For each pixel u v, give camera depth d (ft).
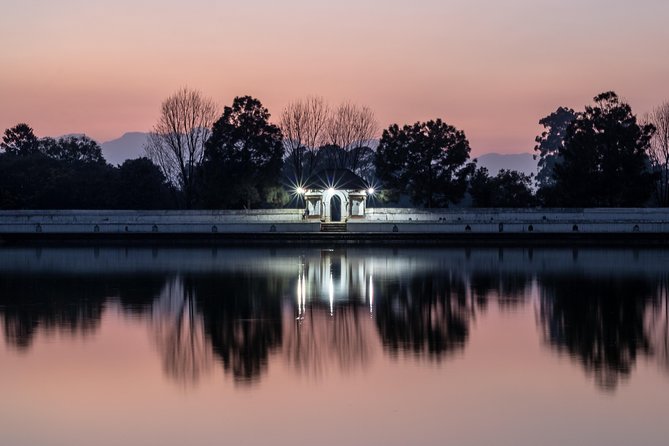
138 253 254.06
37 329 123.85
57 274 193.67
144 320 130.93
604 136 327.88
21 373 98.12
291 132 404.57
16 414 83.51
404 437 77.05
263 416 82.43
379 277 185.26
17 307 144.15
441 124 342.23
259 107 339.57
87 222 311.88
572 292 161.99
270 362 102.99
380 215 318.04
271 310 140.26
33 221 311.47
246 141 334.24
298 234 296.51
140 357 105.70
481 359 104.01
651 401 86.58
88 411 84.33
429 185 340.39
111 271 199.31
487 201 342.23
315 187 321.93
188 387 92.17
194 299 152.46
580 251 260.42
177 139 362.53
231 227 311.47
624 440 76.23
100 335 119.34
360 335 118.73
